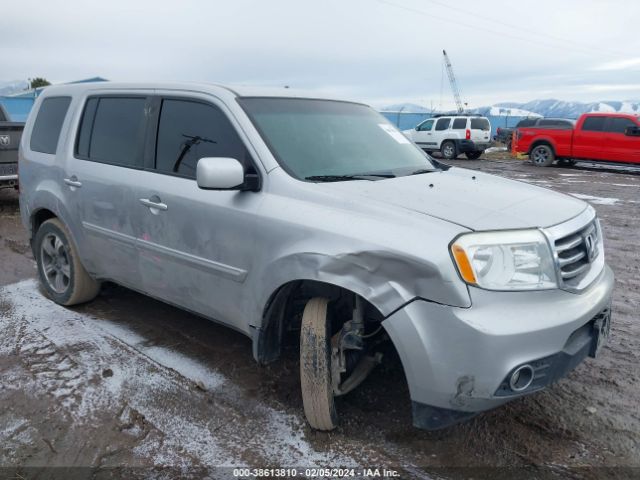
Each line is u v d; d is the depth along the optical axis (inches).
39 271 200.7
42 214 198.7
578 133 729.6
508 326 97.3
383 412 129.5
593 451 115.2
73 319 182.5
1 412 129.3
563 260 107.7
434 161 166.6
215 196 132.7
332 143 143.8
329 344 117.8
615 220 371.2
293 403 133.6
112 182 159.6
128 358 155.3
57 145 185.8
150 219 148.3
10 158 362.0
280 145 132.6
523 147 791.1
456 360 98.5
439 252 99.0
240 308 131.0
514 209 114.1
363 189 121.0
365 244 105.6
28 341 165.5
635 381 143.9
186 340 167.3
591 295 111.7
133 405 132.2
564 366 104.5
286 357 156.2
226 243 129.7
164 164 149.0
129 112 163.6
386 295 103.6
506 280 100.3
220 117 139.4
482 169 735.1
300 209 118.0
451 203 114.8
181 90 150.3
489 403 99.1
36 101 205.2
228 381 143.3
